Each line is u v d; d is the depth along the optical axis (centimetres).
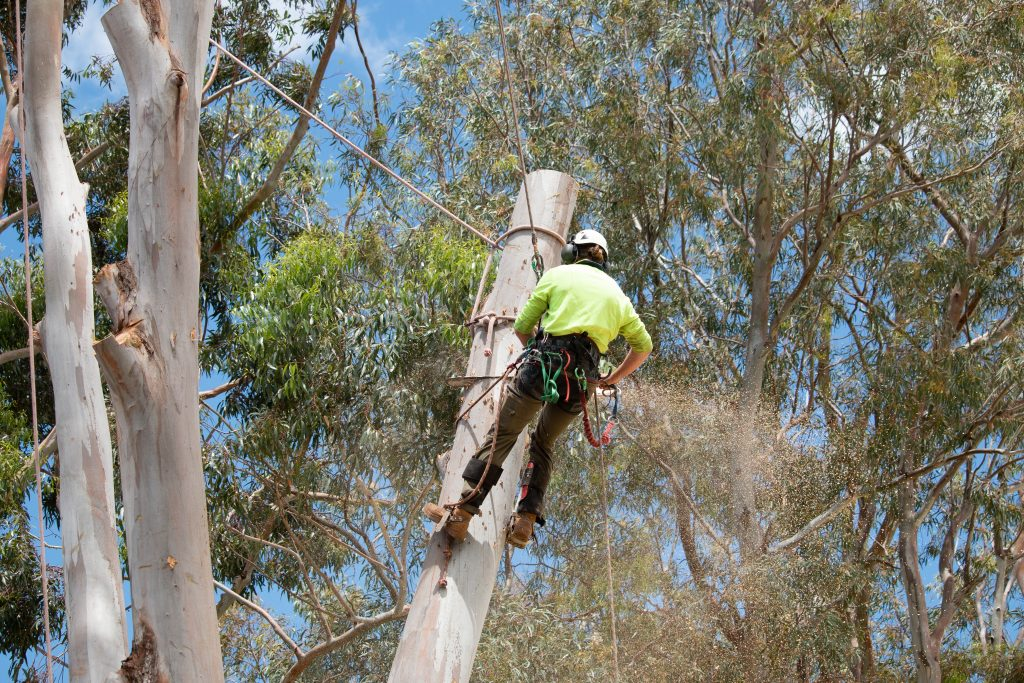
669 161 1366
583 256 503
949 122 1329
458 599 444
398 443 1172
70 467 516
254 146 1470
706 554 1195
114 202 1302
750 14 1390
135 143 443
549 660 1165
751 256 1466
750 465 1252
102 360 409
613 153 1410
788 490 1269
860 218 1419
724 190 1502
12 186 1427
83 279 559
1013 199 1460
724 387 1331
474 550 457
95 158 1441
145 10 457
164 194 437
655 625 1156
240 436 1152
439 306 1184
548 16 1532
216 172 1423
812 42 1273
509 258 534
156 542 400
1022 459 1461
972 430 1395
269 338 1129
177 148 444
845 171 1320
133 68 450
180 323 428
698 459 1230
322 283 1158
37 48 585
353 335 1148
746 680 1137
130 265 427
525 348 467
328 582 1182
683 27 1363
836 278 1421
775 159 1370
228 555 1236
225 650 1353
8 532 1171
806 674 1217
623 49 1398
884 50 1248
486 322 516
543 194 550
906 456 1378
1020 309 1434
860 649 1465
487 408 490
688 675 1133
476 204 1448
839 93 1256
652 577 1178
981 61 1333
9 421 1203
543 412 469
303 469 1176
